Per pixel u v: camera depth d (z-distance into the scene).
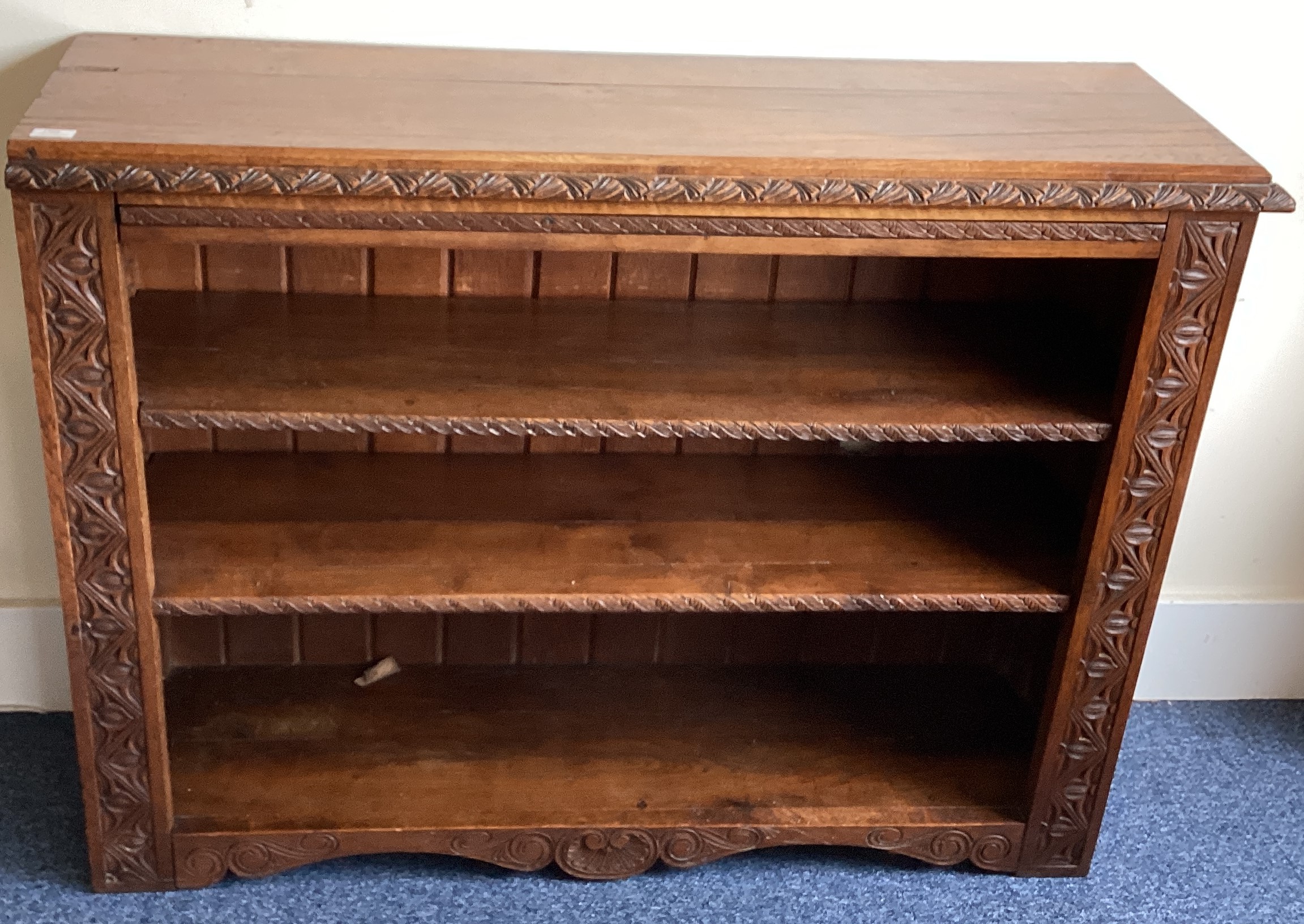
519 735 2.12
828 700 2.24
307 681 2.20
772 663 2.33
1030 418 1.75
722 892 2.02
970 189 1.55
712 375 1.81
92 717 1.80
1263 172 1.59
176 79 1.69
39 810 2.07
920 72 1.92
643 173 1.52
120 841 1.89
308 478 2.00
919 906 2.01
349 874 2.00
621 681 2.26
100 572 1.70
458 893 1.99
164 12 1.85
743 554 1.91
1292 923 2.02
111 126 1.51
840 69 1.92
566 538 1.91
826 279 2.02
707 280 2.00
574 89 1.77
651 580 1.84
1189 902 2.05
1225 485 2.32
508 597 1.79
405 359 1.79
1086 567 1.83
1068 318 2.02
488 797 1.99
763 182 1.53
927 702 2.25
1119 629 1.88
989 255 1.62
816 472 2.11
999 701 2.27
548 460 2.09
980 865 2.06
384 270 1.94
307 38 1.89
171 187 1.46
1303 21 1.98
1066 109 1.78
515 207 1.53
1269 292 2.16
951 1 1.94
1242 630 2.42
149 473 1.98
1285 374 2.23
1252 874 2.11
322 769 2.02
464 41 1.92
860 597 1.84
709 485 2.05
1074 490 2.05
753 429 1.70
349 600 1.76
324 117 1.60
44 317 1.54
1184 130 1.72
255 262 1.91
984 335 1.96
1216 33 1.99
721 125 1.66
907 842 2.02
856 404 1.76
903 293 2.04
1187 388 1.72
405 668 2.25
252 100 1.64
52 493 1.64
